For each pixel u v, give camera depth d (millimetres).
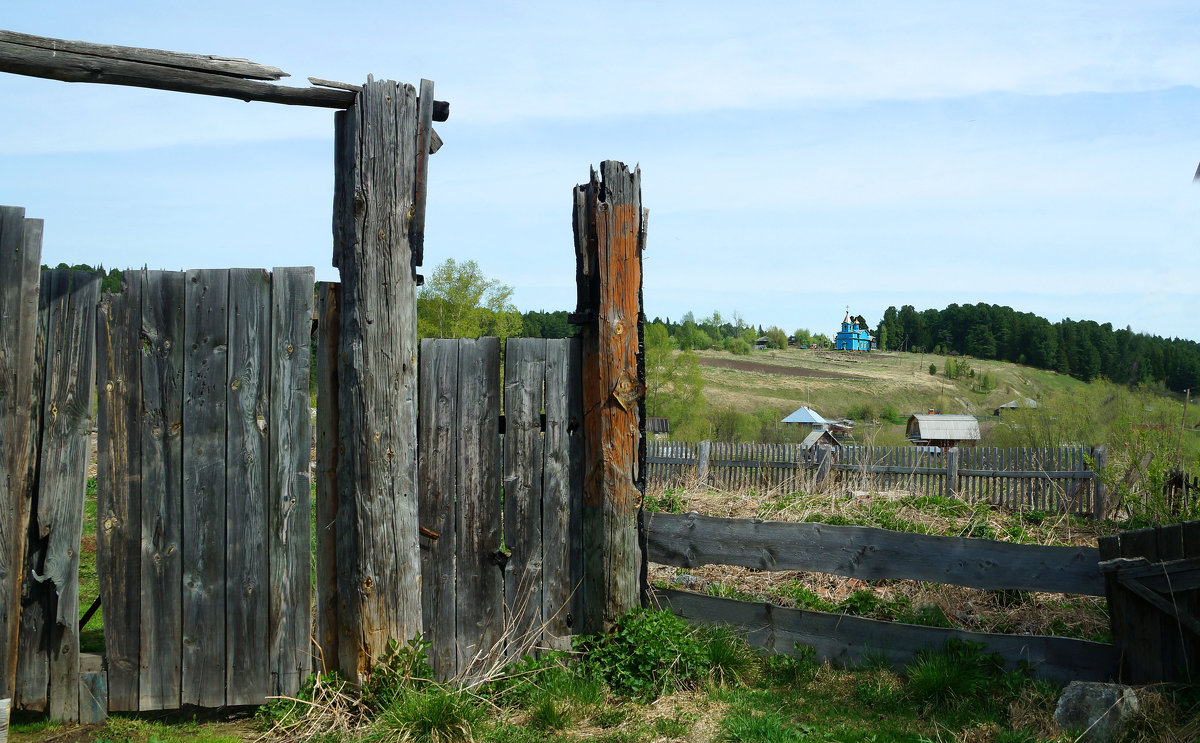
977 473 13648
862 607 6152
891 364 109000
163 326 4758
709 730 4461
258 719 4695
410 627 4859
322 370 4941
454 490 5238
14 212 4434
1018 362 106875
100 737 4418
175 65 4391
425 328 44500
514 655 5266
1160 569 4484
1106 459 12125
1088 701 4312
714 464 15898
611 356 5352
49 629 4590
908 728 4453
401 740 4234
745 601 5594
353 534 4777
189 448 4770
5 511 4418
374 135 4797
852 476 14047
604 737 4402
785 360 110625
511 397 5367
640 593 5508
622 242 5367
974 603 6219
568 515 5465
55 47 4188
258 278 4859
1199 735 4016
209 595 4781
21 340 4438
